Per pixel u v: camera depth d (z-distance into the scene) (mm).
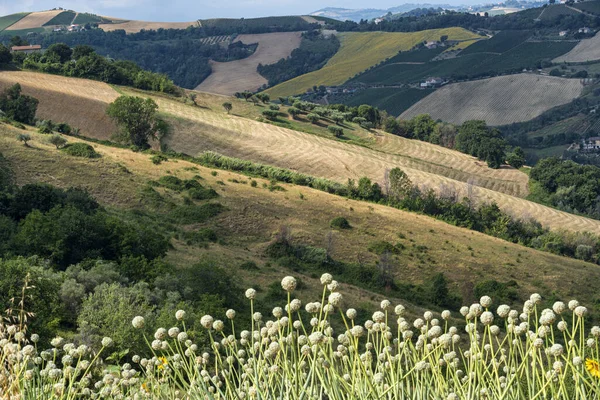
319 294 47375
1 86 104562
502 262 64625
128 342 16172
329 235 59438
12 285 19906
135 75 131250
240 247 59281
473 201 89250
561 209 107375
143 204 64562
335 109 157375
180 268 41812
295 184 81938
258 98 146250
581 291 61375
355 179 99375
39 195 47719
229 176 77062
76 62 130500
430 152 132625
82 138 86812
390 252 61719
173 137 102938
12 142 70750
